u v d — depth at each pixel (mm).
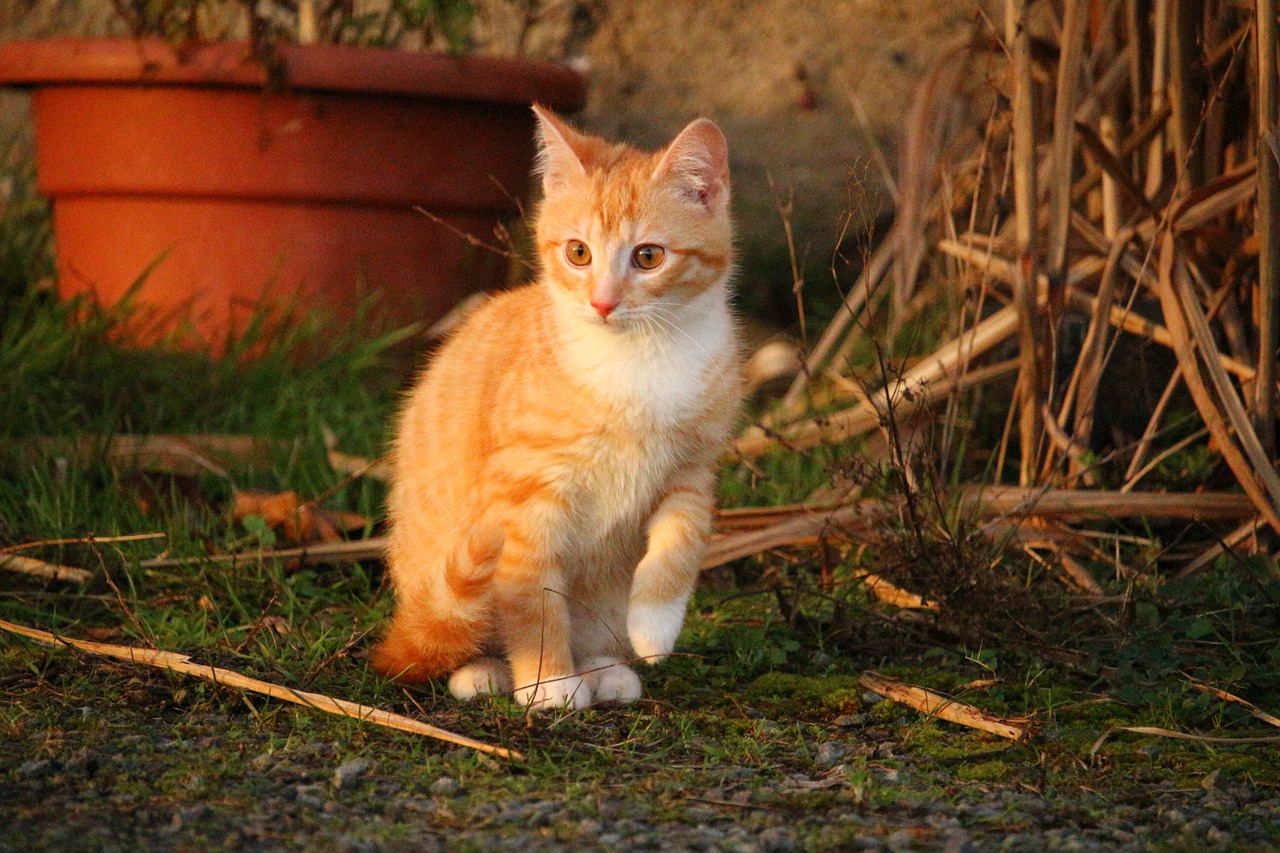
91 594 5328
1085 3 5785
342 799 3451
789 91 11016
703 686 4617
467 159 7711
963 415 6859
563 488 4473
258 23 7211
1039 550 5715
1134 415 6863
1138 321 6156
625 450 4508
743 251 9938
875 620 5113
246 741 3875
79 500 5965
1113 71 6711
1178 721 4223
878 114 10922
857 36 11094
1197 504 5559
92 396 6992
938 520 5332
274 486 6469
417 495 4949
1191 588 5203
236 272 7613
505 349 4812
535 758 3768
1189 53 5875
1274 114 5328
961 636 4887
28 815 3254
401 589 4992
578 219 4598
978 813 3484
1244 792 3670
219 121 7402
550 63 7934
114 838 3127
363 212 7629
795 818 3424
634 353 4480
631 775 3723
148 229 7605
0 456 6277
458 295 7926
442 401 4938
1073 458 5988
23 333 7605
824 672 4754
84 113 7496
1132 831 3406
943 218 7652
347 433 6938
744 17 11125
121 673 4379
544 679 4340
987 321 6348
